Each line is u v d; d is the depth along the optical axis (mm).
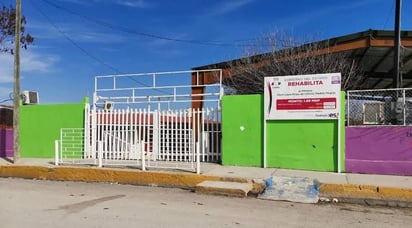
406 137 12219
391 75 27734
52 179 13469
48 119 17109
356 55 22594
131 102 15727
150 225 7305
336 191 10586
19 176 14070
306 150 13070
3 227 7027
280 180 11312
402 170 12203
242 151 13781
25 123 17484
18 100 16312
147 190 11242
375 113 13016
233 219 7926
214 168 13234
